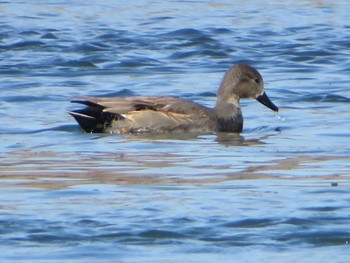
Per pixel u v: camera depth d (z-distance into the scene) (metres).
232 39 28.14
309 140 17.91
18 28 29.08
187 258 11.60
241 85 19.34
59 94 21.92
